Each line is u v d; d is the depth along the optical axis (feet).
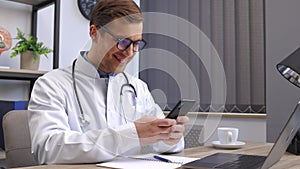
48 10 7.11
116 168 2.34
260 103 6.27
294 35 5.16
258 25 6.34
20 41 6.15
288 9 5.23
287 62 2.58
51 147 2.61
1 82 6.37
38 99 3.09
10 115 3.60
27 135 3.59
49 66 7.09
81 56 3.40
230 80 6.53
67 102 3.21
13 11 6.55
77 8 7.63
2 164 5.20
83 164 2.50
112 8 2.46
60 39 7.30
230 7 6.63
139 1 7.16
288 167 2.56
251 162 2.44
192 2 7.05
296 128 2.49
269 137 5.28
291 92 5.11
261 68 6.29
